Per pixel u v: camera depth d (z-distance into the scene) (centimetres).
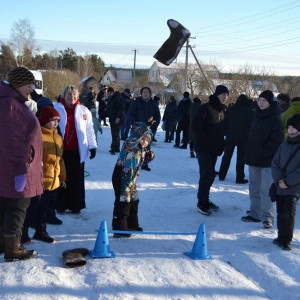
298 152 483
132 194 519
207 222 599
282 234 498
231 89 4103
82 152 584
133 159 507
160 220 600
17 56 6562
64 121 572
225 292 386
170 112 1612
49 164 471
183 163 1117
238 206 695
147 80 7150
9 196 393
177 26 759
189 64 4903
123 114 1187
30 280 378
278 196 504
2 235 430
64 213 606
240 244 508
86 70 7788
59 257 440
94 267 417
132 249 477
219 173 912
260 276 427
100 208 650
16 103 385
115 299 357
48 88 4306
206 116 632
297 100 704
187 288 387
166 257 459
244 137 863
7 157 378
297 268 443
